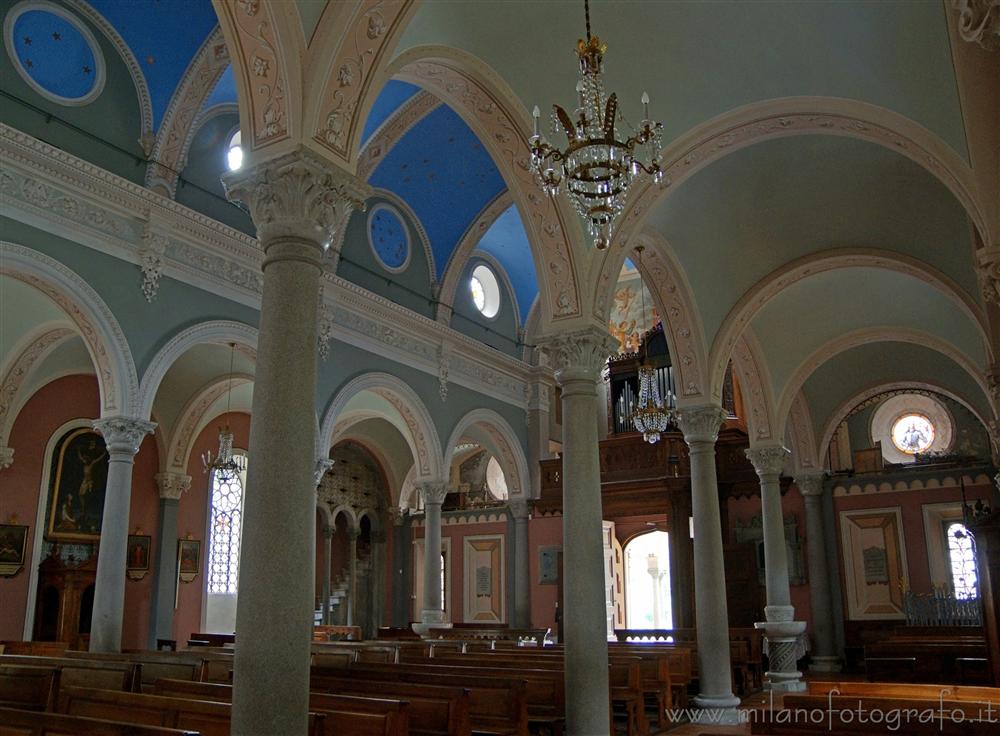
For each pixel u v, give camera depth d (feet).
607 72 32.53
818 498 72.43
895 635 61.26
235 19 23.61
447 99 32.96
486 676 29.17
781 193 40.52
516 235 76.74
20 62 43.21
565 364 34.68
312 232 22.93
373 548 92.63
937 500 68.64
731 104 32.81
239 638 19.54
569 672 30.83
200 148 52.19
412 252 69.62
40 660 30.17
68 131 44.57
